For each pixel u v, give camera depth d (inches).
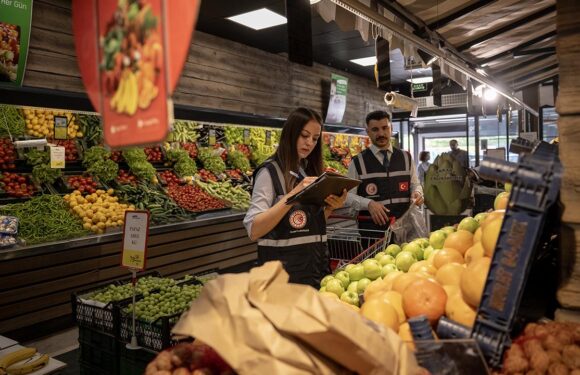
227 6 222.2
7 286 152.6
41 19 183.0
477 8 190.9
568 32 48.1
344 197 100.3
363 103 421.1
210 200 235.8
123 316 104.8
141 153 224.4
